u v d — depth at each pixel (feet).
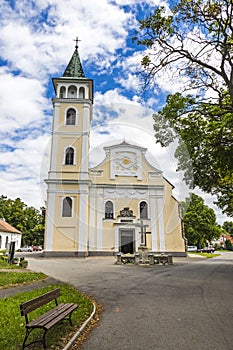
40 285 29.60
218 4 34.14
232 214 75.51
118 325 16.43
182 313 18.99
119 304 21.74
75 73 90.68
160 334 14.80
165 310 19.83
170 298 23.90
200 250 150.61
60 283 30.99
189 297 24.29
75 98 78.89
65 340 13.55
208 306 20.95
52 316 14.11
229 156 41.24
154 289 28.27
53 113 77.41
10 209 185.06
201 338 14.17
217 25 36.14
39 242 186.19
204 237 150.20
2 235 140.67
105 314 18.86
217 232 146.92
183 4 33.99
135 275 39.32
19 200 191.72
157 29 34.81
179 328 15.80
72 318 16.74
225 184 55.36
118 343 13.53
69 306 16.40
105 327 16.06
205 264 60.49
